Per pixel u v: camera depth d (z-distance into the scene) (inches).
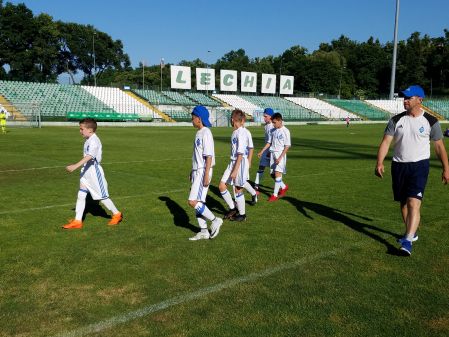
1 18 2522.1
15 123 1475.1
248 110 2222.0
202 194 218.5
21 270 180.1
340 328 134.5
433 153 746.2
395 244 219.5
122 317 140.6
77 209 245.1
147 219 265.9
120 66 3548.2
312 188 390.0
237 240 223.8
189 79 2172.7
